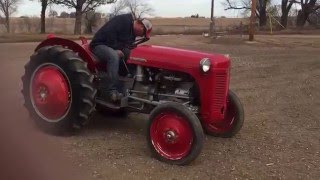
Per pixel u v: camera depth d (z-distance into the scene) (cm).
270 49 2305
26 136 654
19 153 580
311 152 641
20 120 732
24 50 2002
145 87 660
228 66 621
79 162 562
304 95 1049
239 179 534
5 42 2870
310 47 2495
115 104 675
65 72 656
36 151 593
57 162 559
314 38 3384
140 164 567
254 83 1179
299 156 623
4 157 563
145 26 687
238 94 1028
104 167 550
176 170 555
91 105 655
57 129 663
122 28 678
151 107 655
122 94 671
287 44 2727
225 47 2417
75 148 615
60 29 5838
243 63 1576
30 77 683
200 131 560
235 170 562
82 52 679
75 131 669
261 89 1099
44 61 672
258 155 621
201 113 621
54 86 660
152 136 591
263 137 707
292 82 1211
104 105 679
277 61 1667
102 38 676
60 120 661
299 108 918
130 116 796
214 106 612
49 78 666
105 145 633
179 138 570
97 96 688
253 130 745
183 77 632
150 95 656
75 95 650
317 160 609
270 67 1480
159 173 541
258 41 2920
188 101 630
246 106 920
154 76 656
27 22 5828
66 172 528
